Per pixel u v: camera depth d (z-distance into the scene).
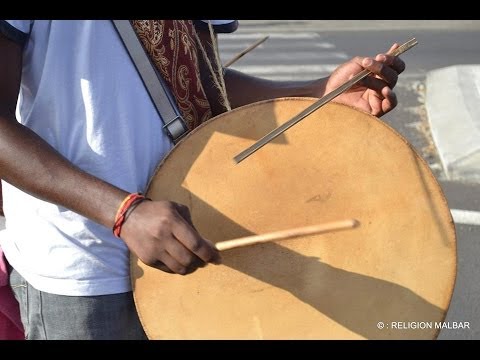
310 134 1.73
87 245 1.69
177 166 1.70
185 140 1.70
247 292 1.72
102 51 1.63
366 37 8.80
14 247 1.79
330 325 1.73
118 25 1.66
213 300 1.72
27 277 1.76
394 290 1.72
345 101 1.97
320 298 1.72
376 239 1.72
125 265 1.73
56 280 1.71
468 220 4.25
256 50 8.30
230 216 1.72
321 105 1.71
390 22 9.38
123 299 1.74
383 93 1.90
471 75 6.63
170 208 1.48
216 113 2.03
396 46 1.92
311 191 1.72
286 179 1.72
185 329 1.73
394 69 1.88
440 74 6.78
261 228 1.72
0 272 1.85
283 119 1.73
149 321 1.72
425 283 1.72
